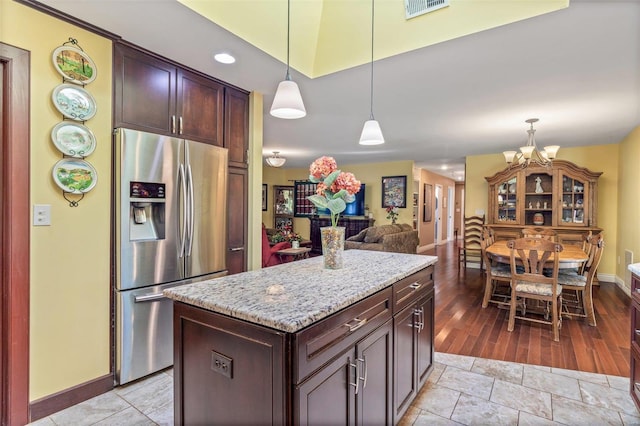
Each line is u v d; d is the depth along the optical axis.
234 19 2.05
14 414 1.73
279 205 9.04
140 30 2.02
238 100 2.99
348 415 1.31
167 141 2.31
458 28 2.07
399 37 2.30
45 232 1.83
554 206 5.26
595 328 3.22
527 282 3.20
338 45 2.59
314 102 3.31
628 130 4.35
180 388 1.37
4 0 1.67
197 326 1.31
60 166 1.88
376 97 3.17
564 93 3.01
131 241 2.14
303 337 1.07
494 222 5.73
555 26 1.93
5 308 1.71
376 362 1.52
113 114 2.11
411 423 1.82
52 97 1.84
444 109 3.51
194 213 2.49
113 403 1.98
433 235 9.62
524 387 2.19
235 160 2.96
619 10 1.77
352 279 1.62
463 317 3.55
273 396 1.07
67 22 1.89
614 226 5.20
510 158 4.27
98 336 2.05
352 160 7.43
